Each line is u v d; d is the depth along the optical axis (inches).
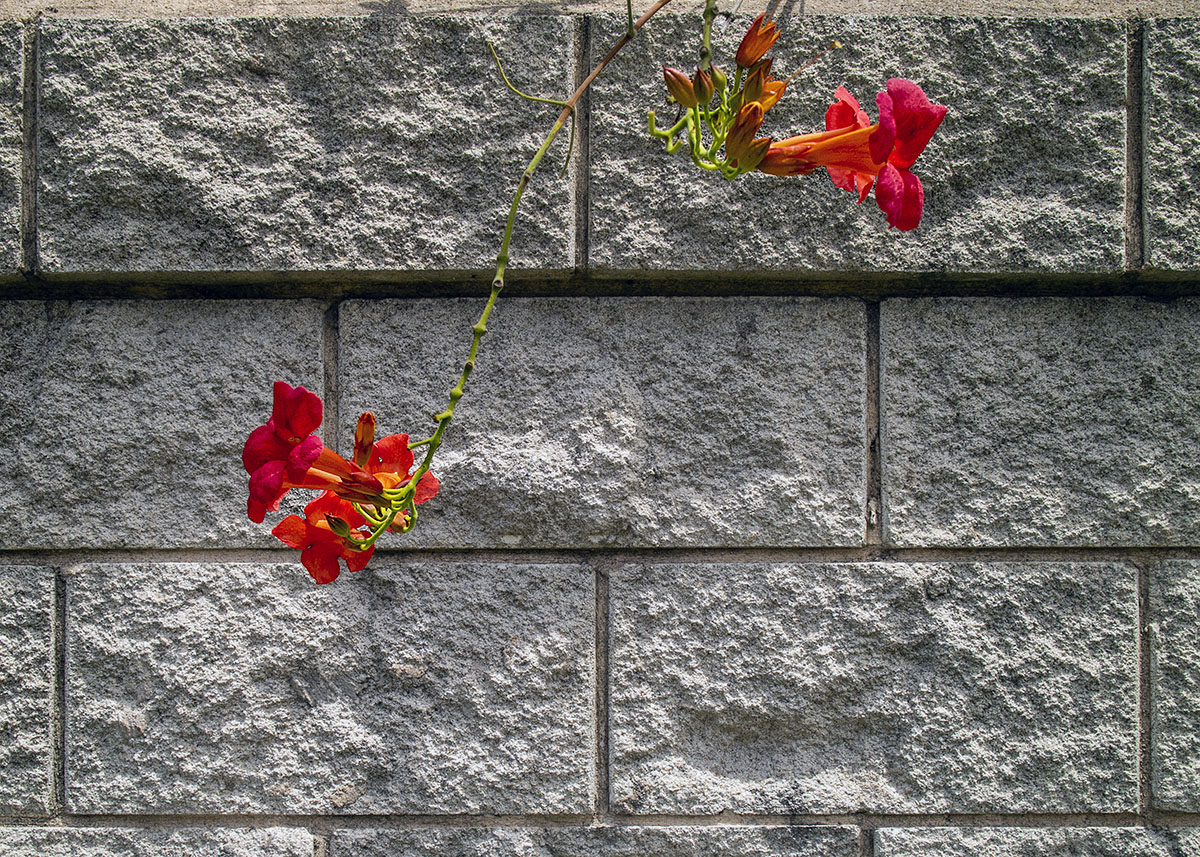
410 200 48.7
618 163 48.7
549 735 49.0
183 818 49.1
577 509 49.0
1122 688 49.2
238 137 48.7
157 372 49.4
